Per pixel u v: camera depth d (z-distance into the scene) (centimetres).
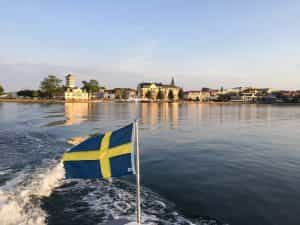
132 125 495
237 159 1465
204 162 1394
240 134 2553
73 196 834
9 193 792
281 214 747
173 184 1010
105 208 749
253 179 1091
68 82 18550
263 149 1772
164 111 7219
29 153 1426
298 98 18138
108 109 8050
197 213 745
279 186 998
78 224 648
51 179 970
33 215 672
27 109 7306
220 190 949
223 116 5362
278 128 3116
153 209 758
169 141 2100
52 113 5638
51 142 1845
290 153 1636
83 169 476
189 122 3875
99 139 495
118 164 468
